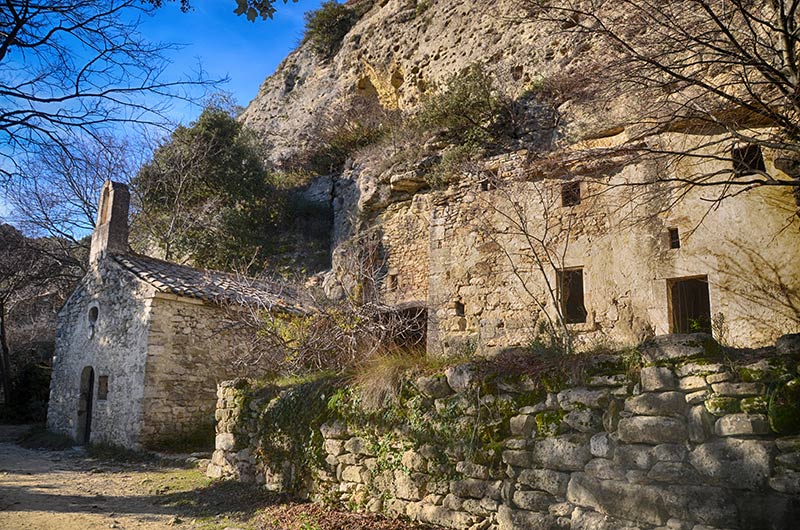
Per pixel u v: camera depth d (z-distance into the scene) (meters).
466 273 12.72
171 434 12.02
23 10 6.28
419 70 21.23
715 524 3.68
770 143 6.07
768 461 3.54
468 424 5.18
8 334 22.34
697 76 7.00
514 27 17.78
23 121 6.45
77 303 14.89
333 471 6.32
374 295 10.23
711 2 6.47
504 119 16.08
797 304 8.34
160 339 12.16
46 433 14.62
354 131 22.86
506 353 5.51
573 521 4.34
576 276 11.77
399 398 5.78
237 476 7.86
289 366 8.80
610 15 7.55
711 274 9.17
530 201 11.84
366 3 28.67
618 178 10.47
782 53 6.27
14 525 6.11
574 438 4.52
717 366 3.92
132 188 20.92
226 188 21.70
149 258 14.71
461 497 5.10
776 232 8.64
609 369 4.51
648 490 4.01
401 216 16.53
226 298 12.91
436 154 16.19
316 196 22.33
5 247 19.84
